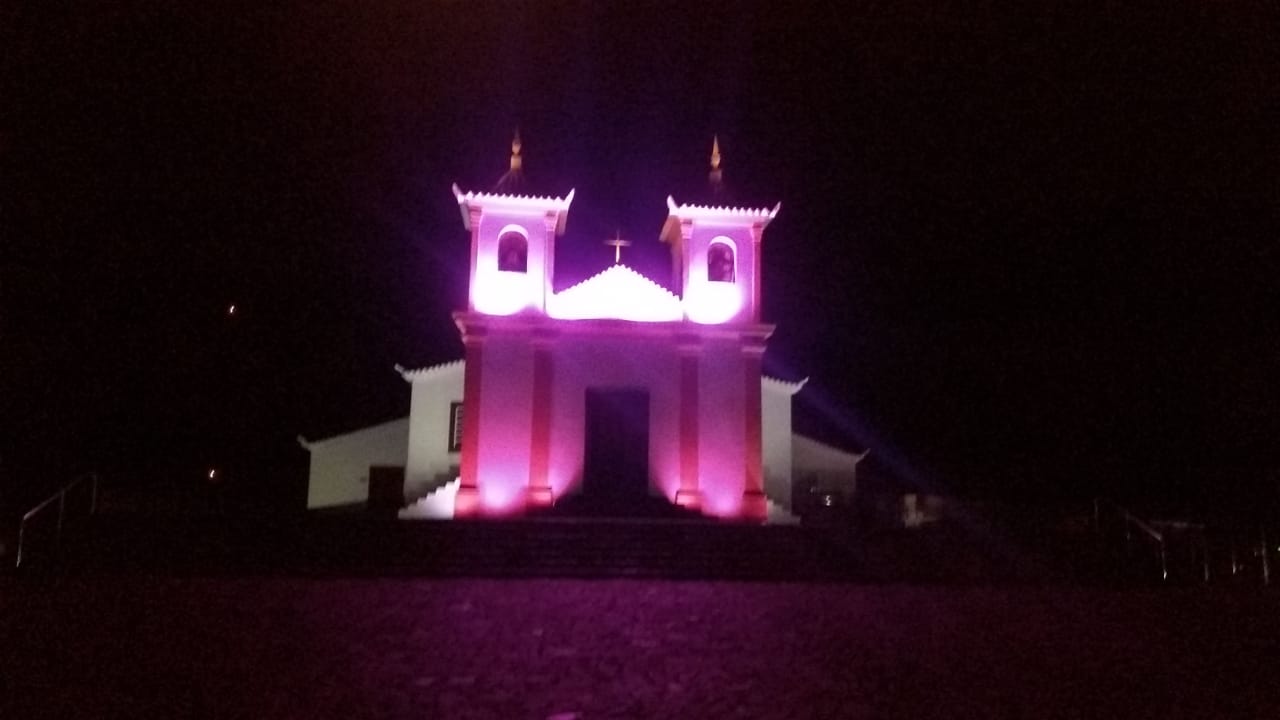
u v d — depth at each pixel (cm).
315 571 1802
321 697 1111
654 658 1263
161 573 1739
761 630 1408
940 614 1534
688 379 2567
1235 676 1260
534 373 2542
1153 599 1655
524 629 1380
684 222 2659
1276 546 2145
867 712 1103
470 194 2592
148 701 1094
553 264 2625
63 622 1387
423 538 1956
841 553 1994
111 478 3141
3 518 2184
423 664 1224
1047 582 1875
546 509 2453
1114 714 1123
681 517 2458
